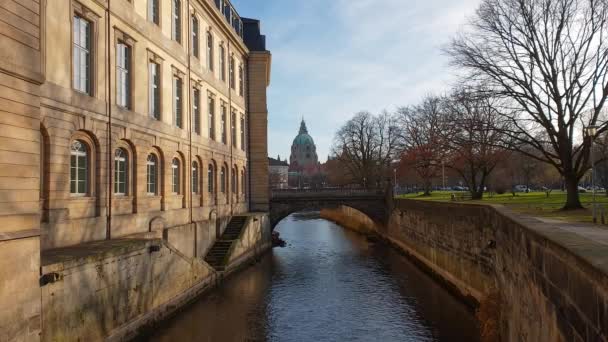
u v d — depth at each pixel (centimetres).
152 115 2266
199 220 2816
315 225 6594
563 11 2406
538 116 2602
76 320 1247
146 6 2191
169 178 2403
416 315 1948
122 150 1991
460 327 1772
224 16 3369
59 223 1516
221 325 1800
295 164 17550
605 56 2331
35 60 1116
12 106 1038
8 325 996
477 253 1980
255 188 4178
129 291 1548
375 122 6944
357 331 1753
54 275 1138
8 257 1004
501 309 1496
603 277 518
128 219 1958
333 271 2936
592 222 1697
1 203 997
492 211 1736
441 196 5250
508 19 2520
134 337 1570
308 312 1998
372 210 4481
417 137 5438
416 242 3247
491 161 3962
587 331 584
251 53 4206
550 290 805
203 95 2980
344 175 7631
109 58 1834
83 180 1712
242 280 2652
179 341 1602
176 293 1950
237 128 3838
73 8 1612
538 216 1986
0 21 1000
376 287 2478
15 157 1042
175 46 2516
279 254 3709
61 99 1536
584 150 2314
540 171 6212
